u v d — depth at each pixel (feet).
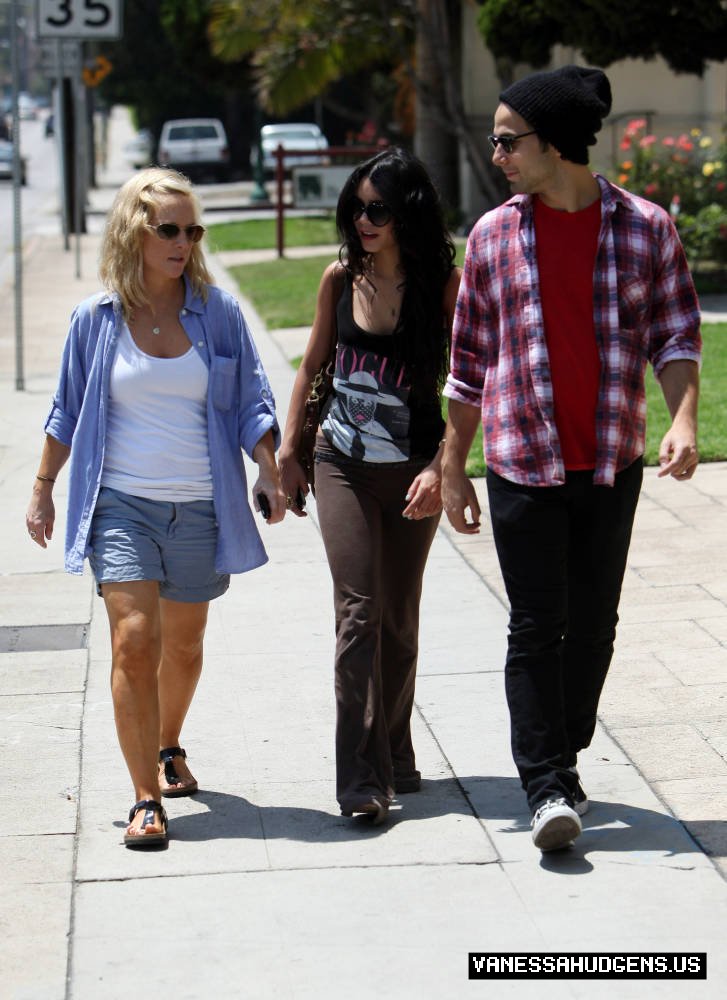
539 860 20.44
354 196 21.24
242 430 22.07
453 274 21.74
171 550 21.74
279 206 110.93
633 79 117.19
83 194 150.71
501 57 95.25
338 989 17.17
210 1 170.40
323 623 31.60
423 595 33.37
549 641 20.51
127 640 20.86
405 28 139.33
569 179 19.54
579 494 20.20
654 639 29.81
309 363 22.65
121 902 19.35
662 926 18.51
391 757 22.77
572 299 19.77
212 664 28.94
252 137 273.13
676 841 20.94
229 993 17.11
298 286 91.86
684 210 85.61
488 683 27.66
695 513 39.78
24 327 81.46
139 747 21.02
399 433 21.77
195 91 270.26
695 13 81.51
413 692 23.08
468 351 20.80
